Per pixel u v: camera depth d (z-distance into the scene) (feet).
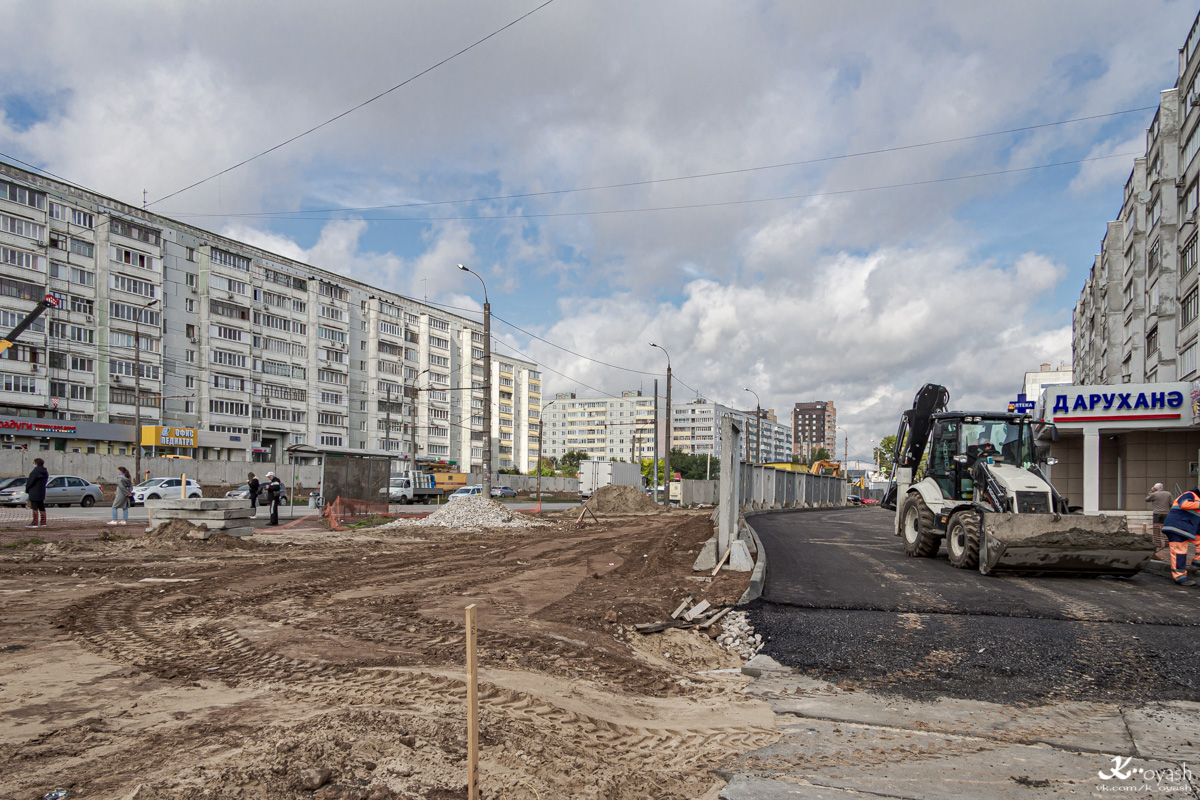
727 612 27.50
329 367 249.34
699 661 21.81
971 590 32.48
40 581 32.96
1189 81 107.24
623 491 123.95
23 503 98.94
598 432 543.80
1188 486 73.82
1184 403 67.05
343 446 255.29
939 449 46.80
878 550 50.19
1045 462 47.26
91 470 147.33
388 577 35.58
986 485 40.86
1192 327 103.45
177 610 25.98
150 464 155.94
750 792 12.15
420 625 23.77
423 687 16.49
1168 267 116.78
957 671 20.17
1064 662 20.98
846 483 200.95
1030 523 35.86
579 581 34.83
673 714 16.42
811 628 25.00
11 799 10.53
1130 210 148.15
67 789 10.92
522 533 67.15
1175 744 14.73
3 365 157.89
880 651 22.21
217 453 208.95
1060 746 14.64
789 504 126.82
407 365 289.53
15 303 160.97
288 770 11.09
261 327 225.35
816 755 14.03
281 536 58.90
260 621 24.12
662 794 12.16
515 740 13.24
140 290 187.62
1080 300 227.81
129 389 184.14
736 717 16.29
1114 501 82.12
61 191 170.81
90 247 176.86
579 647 21.34
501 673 18.13
